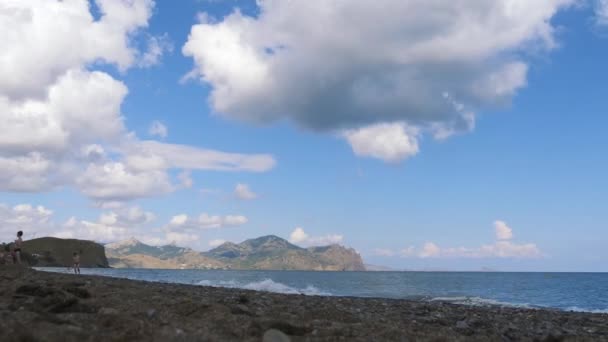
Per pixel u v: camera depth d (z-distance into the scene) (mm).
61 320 12000
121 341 10602
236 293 28562
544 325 22062
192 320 14234
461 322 19484
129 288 23938
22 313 12719
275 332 11977
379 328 15445
